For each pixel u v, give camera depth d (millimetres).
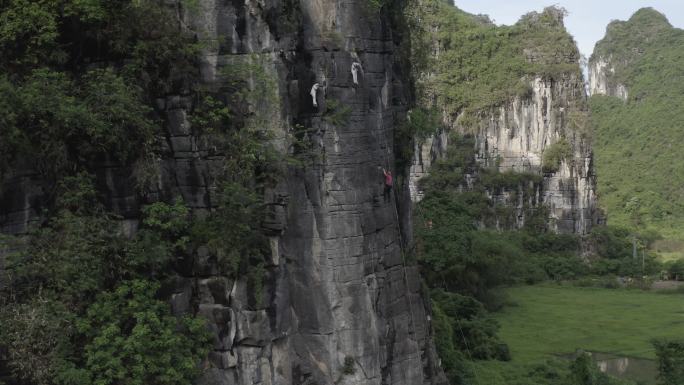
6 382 23250
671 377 40094
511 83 136625
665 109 190000
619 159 182250
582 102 136250
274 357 26766
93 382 23406
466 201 120438
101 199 25656
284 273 27141
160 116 26594
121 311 24359
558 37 139250
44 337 22781
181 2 26750
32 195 24484
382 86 31375
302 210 27297
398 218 33844
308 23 27891
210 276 26094
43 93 23938
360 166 28547
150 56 26281
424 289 37656
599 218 138875
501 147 135750
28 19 24875
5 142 23172
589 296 88750
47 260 23469
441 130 130250
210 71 26734
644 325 69312
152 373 24203
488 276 74750
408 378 31000
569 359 55312
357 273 28000
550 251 121500
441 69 139000
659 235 139500
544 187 133125
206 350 25578
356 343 27781
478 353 51719
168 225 25625
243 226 25984
